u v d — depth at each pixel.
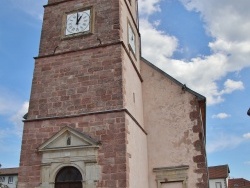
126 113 12.03
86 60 13.55
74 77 13.38
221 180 43.31
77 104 12.79
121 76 12.72
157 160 14.98
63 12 15.25
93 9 14.71
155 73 16.73
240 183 52.22
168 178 14.48
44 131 12.60
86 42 14.04
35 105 13.33
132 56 15.49
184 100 15.69
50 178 11.61
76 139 11.88
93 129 11.95
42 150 12.09
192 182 14.09
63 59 13.96
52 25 15.11
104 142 11.57
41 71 14.04
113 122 11.81
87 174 11.20
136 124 13.60
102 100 12.49
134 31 17.05
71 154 11.70
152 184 14.62
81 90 13.01
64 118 12.57
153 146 15.30
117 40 13.58
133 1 18.38
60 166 11.66
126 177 10.80
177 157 14.77
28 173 12.00
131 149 12.05
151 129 15.64
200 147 14.57
